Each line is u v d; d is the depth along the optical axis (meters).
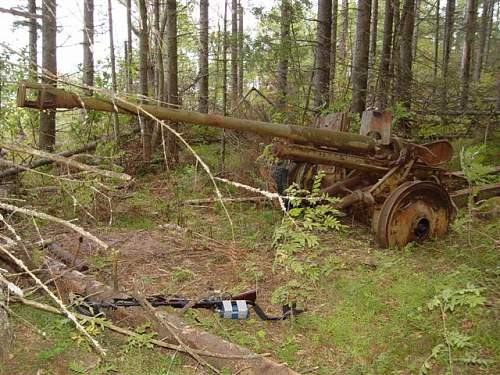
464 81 12.47
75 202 3.34
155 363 3.25
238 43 10.38
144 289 4.31
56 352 3.23
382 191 5.89
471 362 3.29
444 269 4.92
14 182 6.61
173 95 10.06
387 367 3.26
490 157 9.65
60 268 4.17
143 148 9.00
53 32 8.71
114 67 8.95
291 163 6.68
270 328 3.75
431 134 10.74
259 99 12.13
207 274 4.73
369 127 6.03
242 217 6.41
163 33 9.77
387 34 11.30
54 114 8.24
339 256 5.23
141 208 6.84
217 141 11.29
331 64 11.69
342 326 3.72
